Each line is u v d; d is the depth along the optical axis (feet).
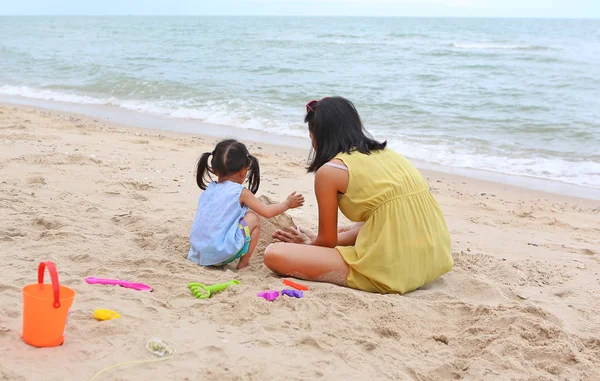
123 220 16.07
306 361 9.07
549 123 39.65
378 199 12.29
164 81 56.29
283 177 24.89
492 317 11.18
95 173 21.90
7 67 70.64
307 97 49.52
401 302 11.76
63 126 34.37
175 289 11.54
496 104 46.57
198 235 13.42
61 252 13.14
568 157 32.22
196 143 31.76
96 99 49.44
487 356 9.82
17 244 13.55
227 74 64.64
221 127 38.73
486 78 63.05
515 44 132.36
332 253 12.84
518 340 10.27
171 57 85.10
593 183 27.96
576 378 9.36
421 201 12.66
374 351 9.68
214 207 13.41
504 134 37.01
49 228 15.05
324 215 12.78
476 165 30.71
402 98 49.11
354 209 12.60
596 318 12.13
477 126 39.04
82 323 9.51
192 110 44.19
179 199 19.34
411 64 78.02
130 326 9.55
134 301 10.64
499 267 14.79
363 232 12.66
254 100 48.19
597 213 23.29
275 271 13.15
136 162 24.86
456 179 28.14
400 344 10.13
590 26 323.16
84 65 70.69
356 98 48.93
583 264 16.29
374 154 12.64
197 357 8.80
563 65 77.36
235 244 13.03
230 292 11.54
